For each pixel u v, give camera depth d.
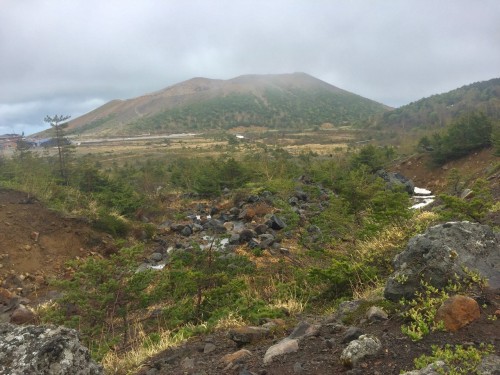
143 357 5.09
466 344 3.27
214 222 18.12
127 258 7.41
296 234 14.79
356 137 110.94
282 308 6.20
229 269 9.62
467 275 4.18
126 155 82.94
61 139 23.89
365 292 6.02
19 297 10.30
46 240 13.41
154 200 21.84
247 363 3.98
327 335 4.21
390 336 3.67
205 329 5.70
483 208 8.72
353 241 10.47
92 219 15.29
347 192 14.20
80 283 7.18
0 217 13.36
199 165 33.88
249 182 25.69
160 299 7.91
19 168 19.75
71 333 3.45
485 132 32.12
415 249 4.57
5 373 3.02
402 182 30.41
